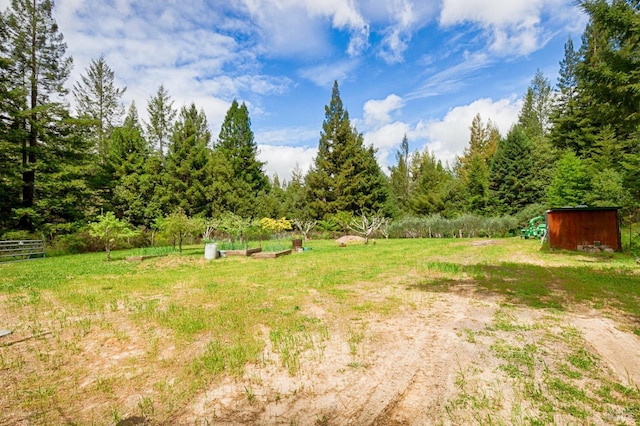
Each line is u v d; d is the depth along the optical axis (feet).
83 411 8.29
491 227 85.10
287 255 45.52
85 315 16.92
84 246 59.82
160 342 13.00
